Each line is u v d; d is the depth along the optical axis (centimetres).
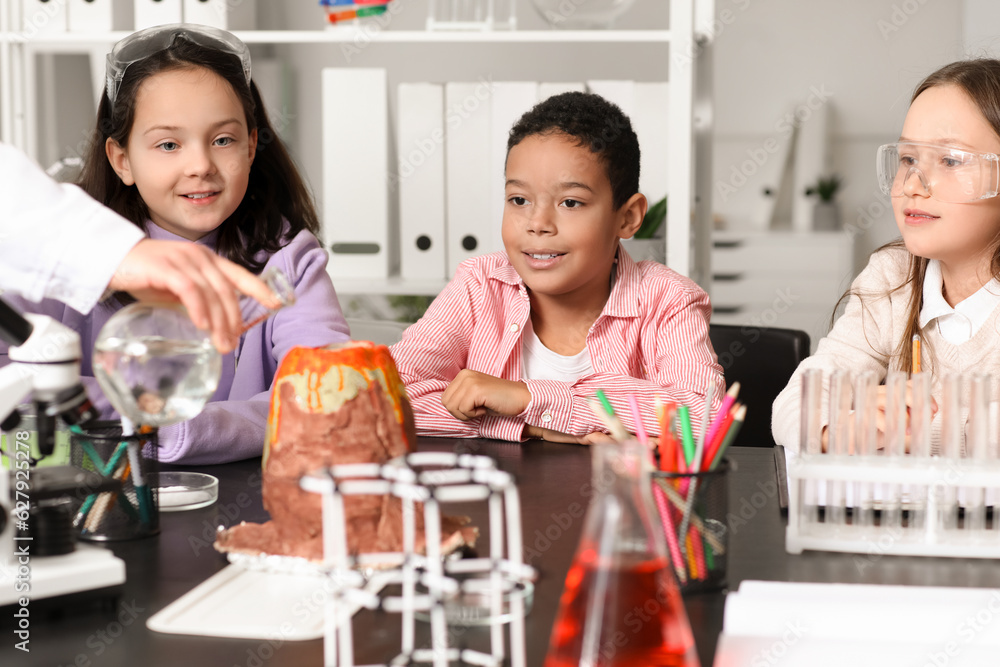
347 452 63
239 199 132
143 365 63
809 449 75
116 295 123
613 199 133
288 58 302
